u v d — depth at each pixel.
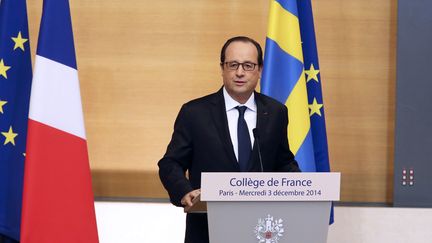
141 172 12.20
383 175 12.16
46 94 7.99
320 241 5.82
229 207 5.73
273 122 7.34
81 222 7.97
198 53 12.14
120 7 12.16
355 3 12.06
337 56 12.08
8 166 8.43
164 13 12.16
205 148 7.21
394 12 12.07
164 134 12.20
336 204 12.09
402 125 11.90
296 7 9.39
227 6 12.10
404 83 11.87
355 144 12.14
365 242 11.95
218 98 7.40
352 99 12.10
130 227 11.86
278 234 5.77
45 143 7.92
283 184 5.73
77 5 12.18
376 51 12.07
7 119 8.46
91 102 12.22
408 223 11.88
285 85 9.27
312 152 9.29
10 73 8.52
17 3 8.64
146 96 12.19
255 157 7.11
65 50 8.18
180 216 11.86
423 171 11.91
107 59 12.19
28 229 7.78
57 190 7.91
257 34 12.10
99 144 12.22
